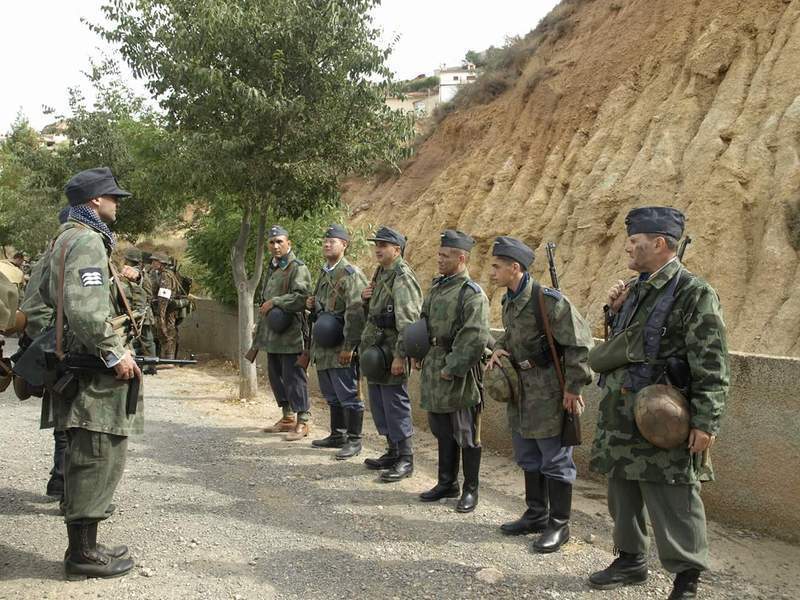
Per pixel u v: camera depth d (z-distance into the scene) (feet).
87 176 12.23
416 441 23.18
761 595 11.79
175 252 78.69
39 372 11.62
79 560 11.80
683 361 11.14
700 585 12.14
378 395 19.06
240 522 14.79
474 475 15.98
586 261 52.60
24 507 15.29
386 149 28.89
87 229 11.96
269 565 12.64
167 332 35.58
